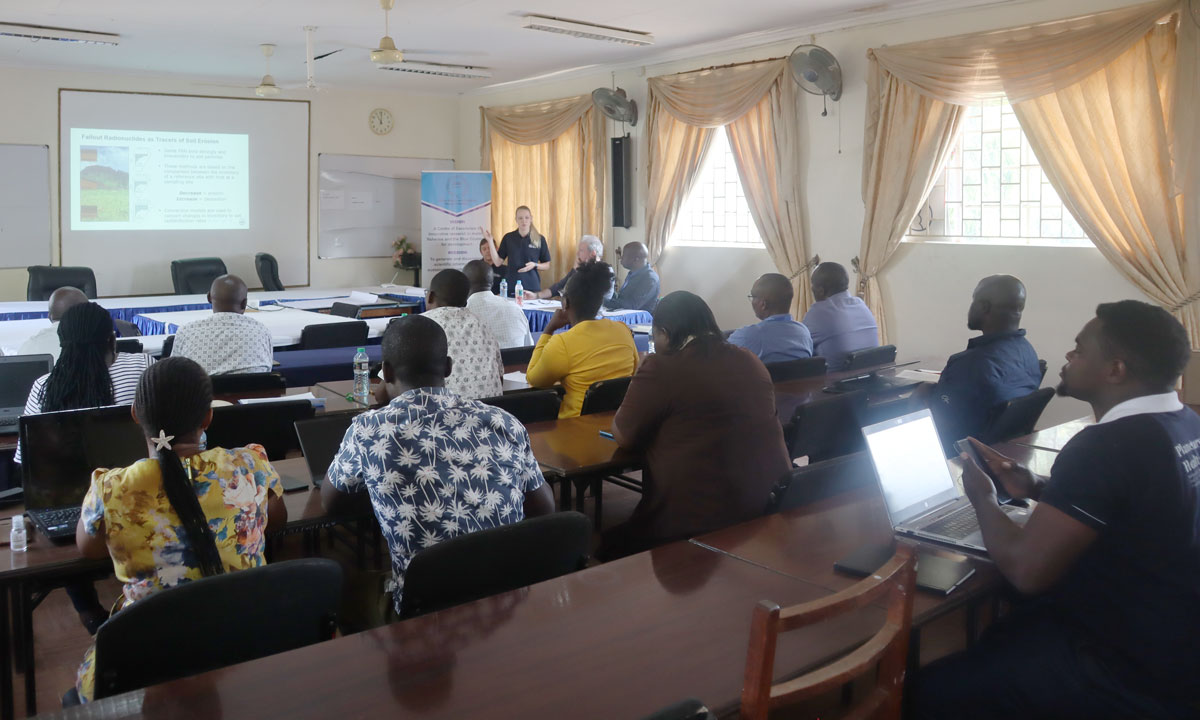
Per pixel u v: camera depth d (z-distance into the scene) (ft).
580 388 11.85
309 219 33.53
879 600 5.67
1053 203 18.89
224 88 31.60
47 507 7.11
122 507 5.64
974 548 6.40
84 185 29.76
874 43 21.08
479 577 5.93
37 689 8.34
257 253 32.76
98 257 30.22
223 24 22.67
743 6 20.42
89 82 29.50
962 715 5.62
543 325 23.63
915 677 5.83
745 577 5.97
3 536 6.90
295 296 27.76
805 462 13.82
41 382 9.24
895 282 21.30
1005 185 19.58
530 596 5.61
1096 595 5.46
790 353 13.62
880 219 21.07
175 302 25.68
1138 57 16.72
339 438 8.36
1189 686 5.26
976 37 18.94
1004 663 5.57
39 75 28.73
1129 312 5.68
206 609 5.12
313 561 5.53
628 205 28.09
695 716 3.44
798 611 4.09
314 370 14.88
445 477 6.44
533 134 31.07
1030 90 17.99
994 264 19.48
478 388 11.87
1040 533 5.45
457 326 11.89
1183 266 16.56
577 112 29.25
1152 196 16.71
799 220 23.02
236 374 11.96
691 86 25.18
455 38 24.29
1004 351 10.82
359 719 4.15
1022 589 5.55
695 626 5.21
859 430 11.28
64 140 29.32
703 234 26.99
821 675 4.29
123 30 23.36
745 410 8.22
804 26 22.22
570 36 23.81
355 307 24.03
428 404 6.59
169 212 31.19
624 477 12.63
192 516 5.67
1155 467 5.31
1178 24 16.15
